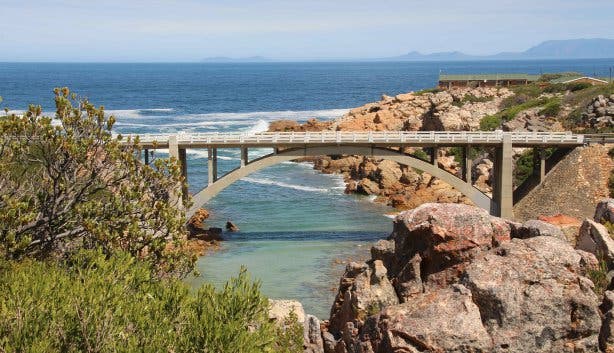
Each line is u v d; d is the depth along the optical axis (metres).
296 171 96.94
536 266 19.00
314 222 66.75
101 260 20.31
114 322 17.03
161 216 25.77
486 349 17.66
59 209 25.62
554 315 18.19
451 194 72.94
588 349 18.02
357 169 87.50
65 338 16.66
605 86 87.75
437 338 17.77
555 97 94.25
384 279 23.55
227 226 64.06
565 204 60.34
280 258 54.16
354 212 71.06
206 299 19.08
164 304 19.09
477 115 97.69
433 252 22.73
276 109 185.25
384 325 19.17
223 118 154.50
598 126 76.38
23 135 24.89
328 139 60.28
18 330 16.20
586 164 62.44
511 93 105.12
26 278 18.77
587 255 20.20
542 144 62.97
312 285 47.19
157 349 16.67
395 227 24.94
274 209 72.69
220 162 100.75
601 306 19.05
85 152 24.98
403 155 61.75
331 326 26.03
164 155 93.81
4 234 22.73
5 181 24.81
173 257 25.05
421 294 20.64
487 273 18.98
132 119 149.12
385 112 98.38
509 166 61.12
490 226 22.58
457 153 85.56
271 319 22.89
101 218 25.19
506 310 18.14
